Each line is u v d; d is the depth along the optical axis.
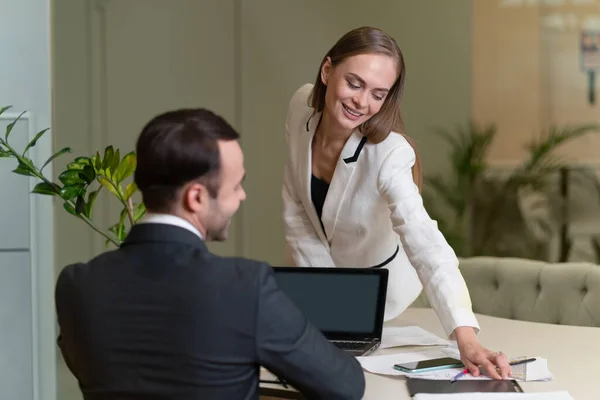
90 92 6.36
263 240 6.75
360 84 2.71
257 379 1.92
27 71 3.44
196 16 6.51
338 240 3.10
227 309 1.84
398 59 2.75
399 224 2.76
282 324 1.87
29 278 3.46
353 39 2.72
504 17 7.66
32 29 3.44
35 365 3.49
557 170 7.71
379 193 2.87
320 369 1.91
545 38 7.69
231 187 1.93
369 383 2.43
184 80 6.52
